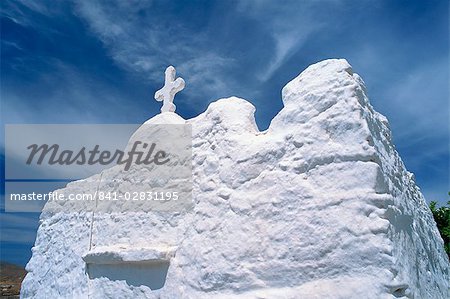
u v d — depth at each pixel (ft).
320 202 17.54
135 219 24.72
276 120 20.44
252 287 18.17
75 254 28.12
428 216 27.22
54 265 30.50
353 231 16.57
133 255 22.25
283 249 17.88
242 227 19.26
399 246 16.81
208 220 20.70
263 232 18.61
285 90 20.77
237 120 22.02
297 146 18.88
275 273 17.80
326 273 16.78
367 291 15.74
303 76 20.26
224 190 20.54
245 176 20.07
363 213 16.61
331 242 16.89
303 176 18.38
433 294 19.53
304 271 17.22
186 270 20.76
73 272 27.71
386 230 16.10
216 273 19.27
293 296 17.04
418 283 17.57
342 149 17.72
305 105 19.35
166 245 22.53
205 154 22.49
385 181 17.46
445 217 38.22
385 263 15.78
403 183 21.17
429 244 23.04
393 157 20.76
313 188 17.95
